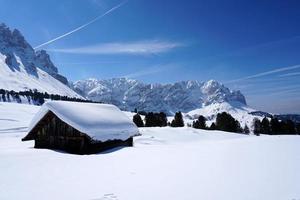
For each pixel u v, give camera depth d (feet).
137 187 35.12
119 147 106.42
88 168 50.47
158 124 363.97
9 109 310.86
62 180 40.09
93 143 96.89
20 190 34.63
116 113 119.65
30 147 115.14
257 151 73.15
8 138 174.70
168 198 30.17
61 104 104.68
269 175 40.09
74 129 100.63
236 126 390.21
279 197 29.32
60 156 71.67
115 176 42.37
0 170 48.96
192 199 29.66
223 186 34.58
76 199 30.37
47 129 109.81
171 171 45.60
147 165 52.75
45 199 30.63
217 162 54.19
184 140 180.75
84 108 108.68
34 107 376.48
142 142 143.74
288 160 54.29
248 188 33.27
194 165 51.26
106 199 30.19
